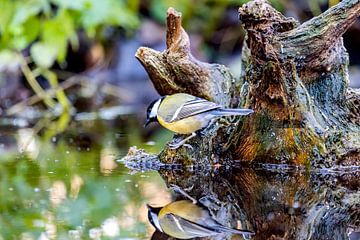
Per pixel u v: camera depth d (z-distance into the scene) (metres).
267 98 7.23
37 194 6.56
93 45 15.74
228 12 16.28
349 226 5.42
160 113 7.58
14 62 14.02
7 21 13.32
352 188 6.70
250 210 5.91
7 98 14.12
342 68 7.60
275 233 5.21
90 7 13.07
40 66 13.84
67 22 13.42
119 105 14.67
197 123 7.46
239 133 7.52
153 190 6.68
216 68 8.00
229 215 5.74
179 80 7.70
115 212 5.83
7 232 5.11
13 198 6.36
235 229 5.30
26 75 13.74
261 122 7.38
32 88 14.50
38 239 4.94
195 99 7.48
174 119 7.48
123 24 14.38
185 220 5.55
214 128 7.74
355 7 6.94
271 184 6.91
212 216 5.71
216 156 7.72
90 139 10.55
